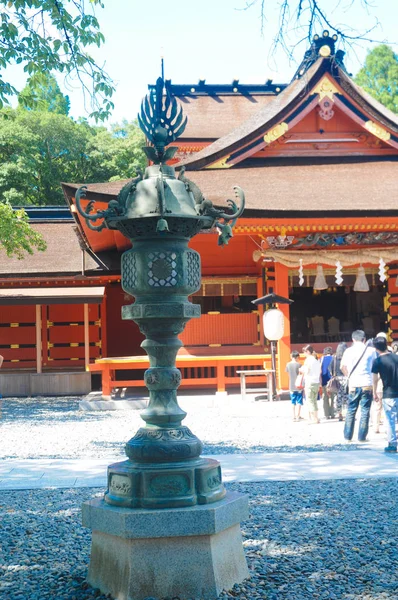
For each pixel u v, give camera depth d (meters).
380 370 11.57
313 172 24.77
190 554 5.08
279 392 21.72
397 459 10.86
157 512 5.02
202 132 35.97
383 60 48.56
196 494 5.25
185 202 5.53
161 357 5.53
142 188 5.52
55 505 8.22
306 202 22.00
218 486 5.48
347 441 13.27
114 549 5.23
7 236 22.12
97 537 5.41
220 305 26.11
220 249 24.39
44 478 9.79
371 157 25.80
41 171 47.53
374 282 24.81
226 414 18.69
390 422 11.52
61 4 9.53
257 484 9.16
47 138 47.19
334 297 31.45
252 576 5.56
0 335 27.88
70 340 28.31
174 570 5.05
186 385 23.98
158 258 5.44
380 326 29.41
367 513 7.59
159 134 5.77
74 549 6.44
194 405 20.80
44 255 30.06
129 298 29.33
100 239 25.44
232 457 11.24
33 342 28.00
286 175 24.45
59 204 48.38
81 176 49.41
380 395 14.21
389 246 22.88
